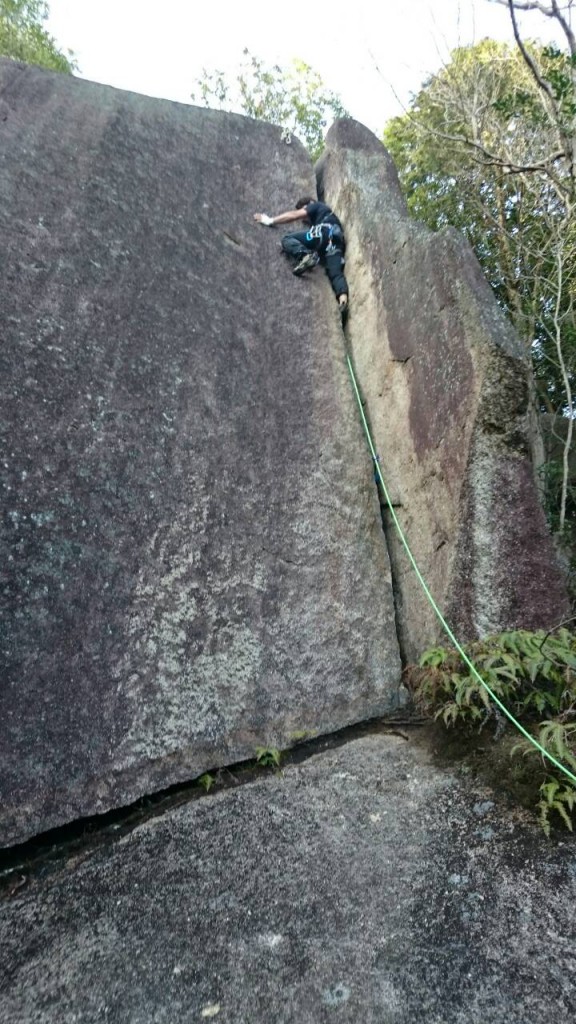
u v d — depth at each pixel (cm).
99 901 178
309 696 266
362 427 362
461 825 205
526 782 213
